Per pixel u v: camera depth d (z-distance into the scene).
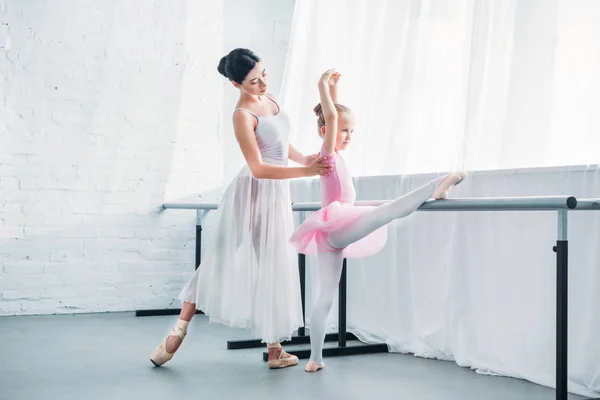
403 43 3.43
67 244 4.12
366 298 3.39
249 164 2.61
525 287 2.61
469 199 2.19
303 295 3.27
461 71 3.13
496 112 2.82
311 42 4.04
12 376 2.54
